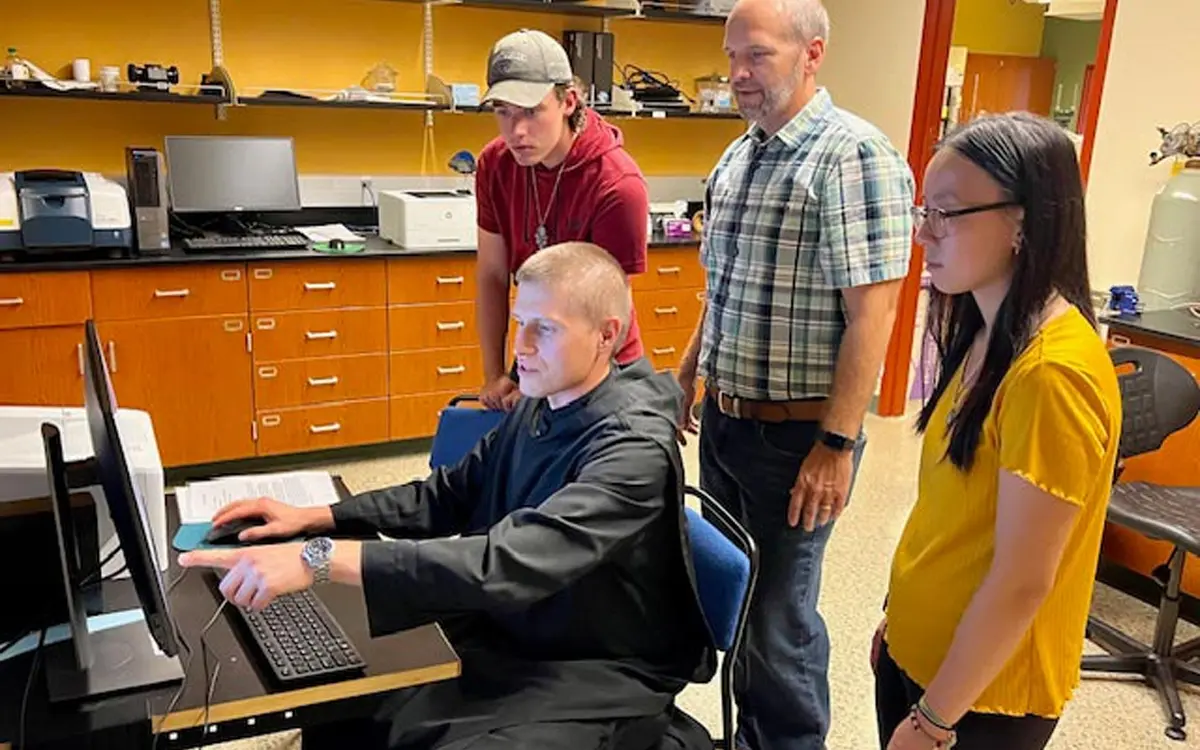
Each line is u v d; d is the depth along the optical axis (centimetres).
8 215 338
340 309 392
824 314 198
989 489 125
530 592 134
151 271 356
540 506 142
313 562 129
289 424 395
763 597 213
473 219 414
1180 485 297
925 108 470
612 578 151
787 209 197
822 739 221
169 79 382
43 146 390
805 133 197
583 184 230
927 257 125
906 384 507
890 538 359
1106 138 375
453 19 451
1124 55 365
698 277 464
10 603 141
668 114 475
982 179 117
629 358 221
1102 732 248
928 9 458
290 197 414
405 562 129
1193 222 336
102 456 122
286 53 421
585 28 482
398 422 416
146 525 122
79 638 126
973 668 120
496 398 238
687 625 159
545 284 154
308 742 155
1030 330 117
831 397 196
